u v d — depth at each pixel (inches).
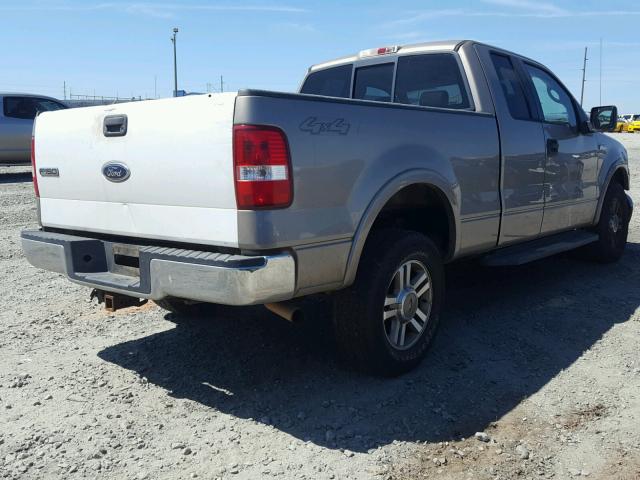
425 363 168.6
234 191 125.3
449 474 118.8
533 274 259.1
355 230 142.4
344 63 236.7
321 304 215.8
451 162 169.5
